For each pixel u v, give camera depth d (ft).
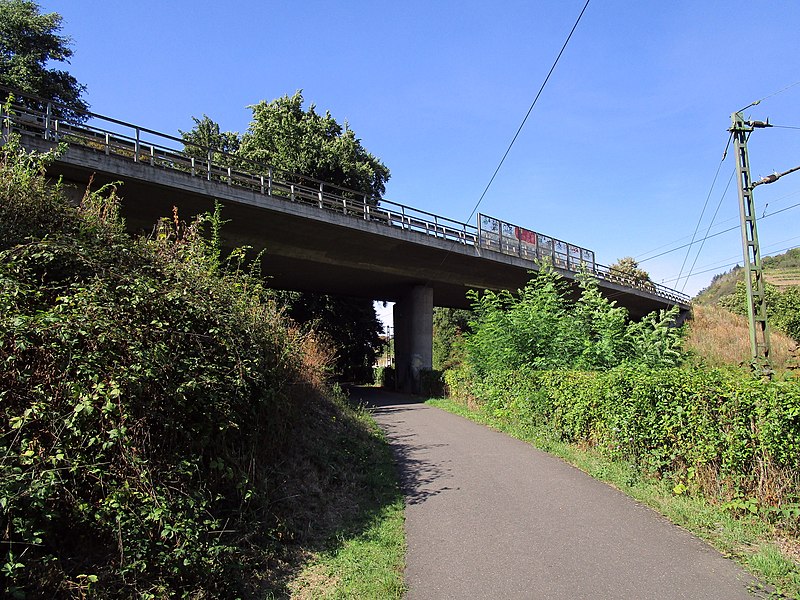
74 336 12.67
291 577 14.57
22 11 88.43
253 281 25.02
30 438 11.44
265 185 62.28
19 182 17.19
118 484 12.10
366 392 100.73
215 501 14.53
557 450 31.71
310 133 119.65
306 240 70.90
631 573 14.46
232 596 12.76
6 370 11.79
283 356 22.75
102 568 11.28
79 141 48.96
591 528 18.22
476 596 13.42
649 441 24.08
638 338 41.39
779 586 13.37
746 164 47.93
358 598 13.33
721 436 19.19
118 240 17.92
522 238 100.42
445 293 109.40
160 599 11.45
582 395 30.78
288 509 18.30
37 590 9.89
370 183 130.21
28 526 9.96
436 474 27.30
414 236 79.46
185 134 129.39
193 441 14.66
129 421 12.73
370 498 22.74
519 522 19.08
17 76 82.23
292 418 24.58
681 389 21.29
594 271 115.65
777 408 17.06
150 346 14.26
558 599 13.10
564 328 44.01
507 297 52.37
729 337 140.87
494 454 32.04
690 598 12.94
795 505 16.29
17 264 14.19
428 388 85.56
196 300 16.80
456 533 18.16
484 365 54.24
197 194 55.21
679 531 17.75
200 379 15.11
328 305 119.65
